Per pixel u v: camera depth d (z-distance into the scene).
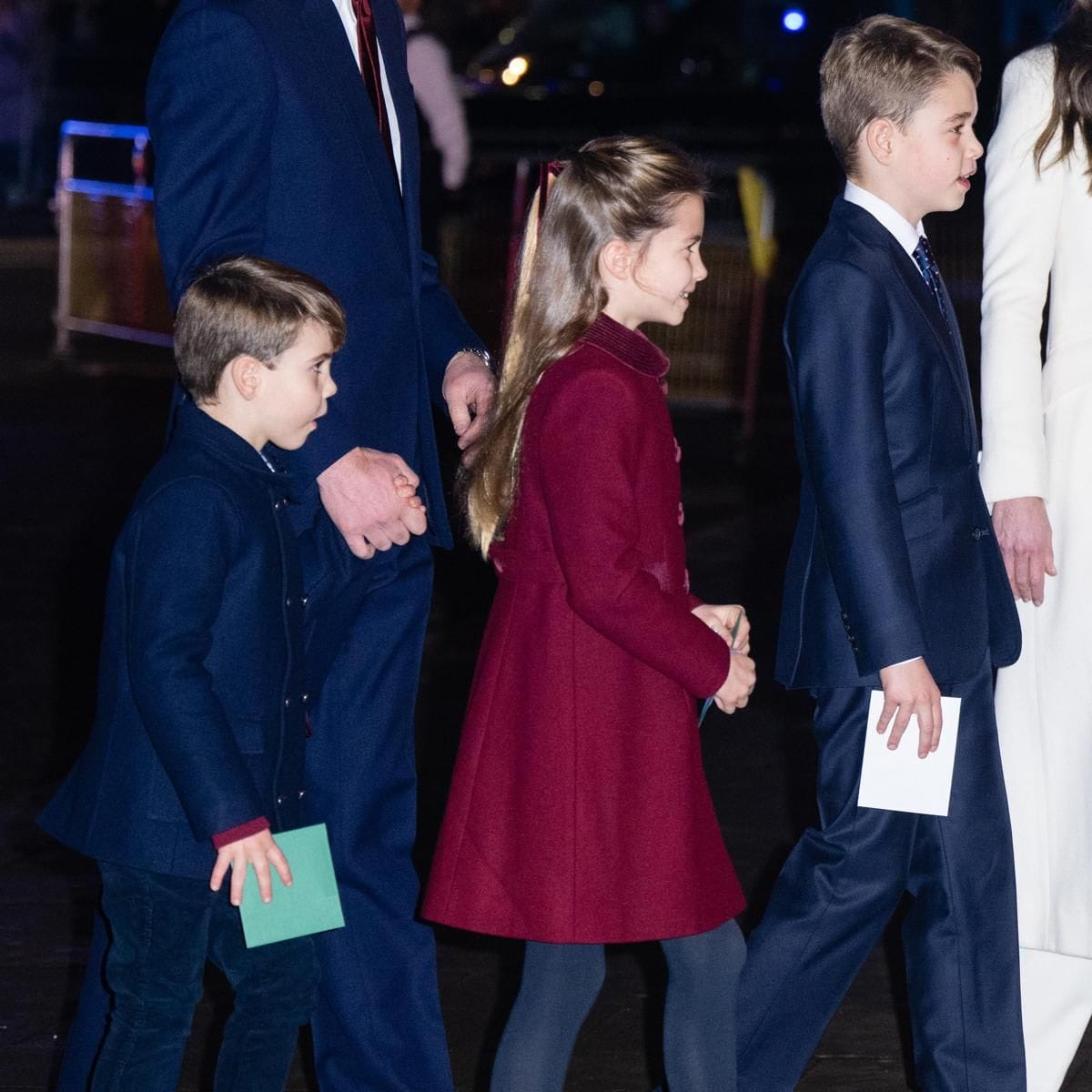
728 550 15.55
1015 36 30.28
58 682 12.24
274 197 5.95
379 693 6.21
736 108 33.97
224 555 5.21
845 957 6.19
